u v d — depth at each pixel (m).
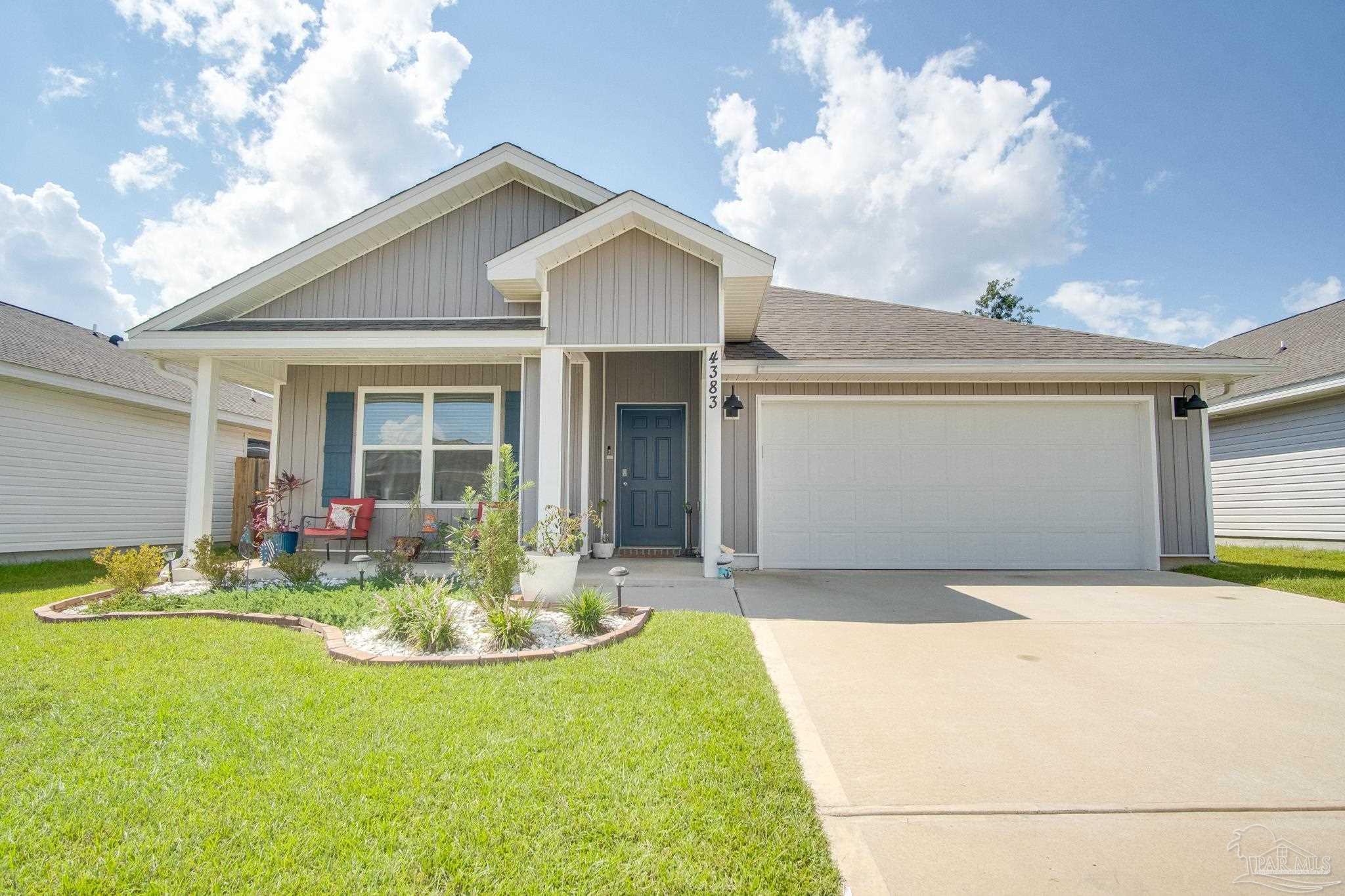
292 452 9.82
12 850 2.20
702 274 7.52
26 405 9.88
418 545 9.03
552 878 2.08
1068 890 2.13
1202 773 2.92
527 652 4.45
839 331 10.20
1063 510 9.09
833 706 3.69
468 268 8.96
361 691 3.70
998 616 5.92
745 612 6.03
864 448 9.13
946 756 3.08
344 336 7.62
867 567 8.98
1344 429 11.38
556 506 7.21
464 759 2.84
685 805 2.50
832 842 2.37
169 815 2.42
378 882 2.06
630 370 10.62
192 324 8.46
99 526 11.05
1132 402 9.19
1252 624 5.64
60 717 3.30
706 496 7.75
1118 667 4.41
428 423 9.73
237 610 5.79
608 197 8.45
